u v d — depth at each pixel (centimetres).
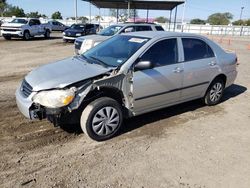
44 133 434
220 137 446
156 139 430
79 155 375
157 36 468
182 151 396
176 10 2503
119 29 1211
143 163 361
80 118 407
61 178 324
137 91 427
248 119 529
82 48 1095
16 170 336
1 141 404
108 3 2398
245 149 409
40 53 1443
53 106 364
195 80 516
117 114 421
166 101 483
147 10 2728
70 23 5056
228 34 4928
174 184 321
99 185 315
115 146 404
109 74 408
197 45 526
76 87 379
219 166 361
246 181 332
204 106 593
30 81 404
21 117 493
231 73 602
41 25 2438
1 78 809
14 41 2108
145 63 410
